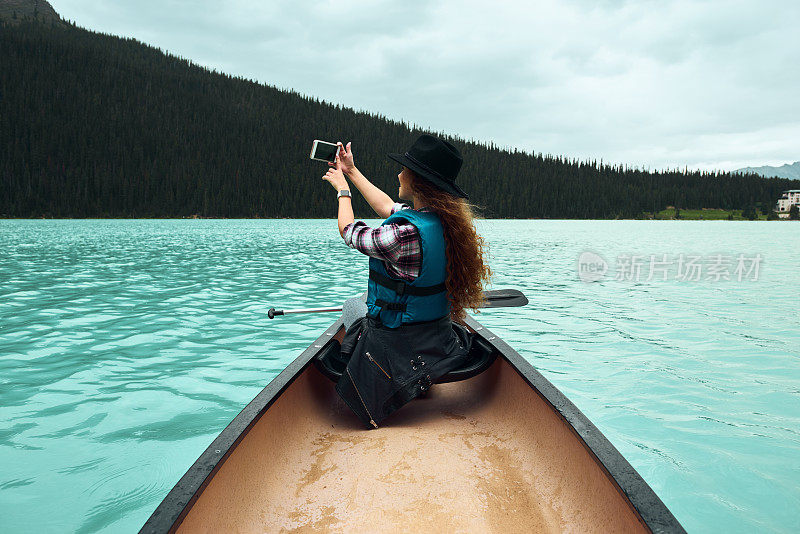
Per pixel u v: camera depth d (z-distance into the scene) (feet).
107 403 11.58
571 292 30.04
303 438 7.00
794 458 9.22
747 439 10.00
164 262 45.55
